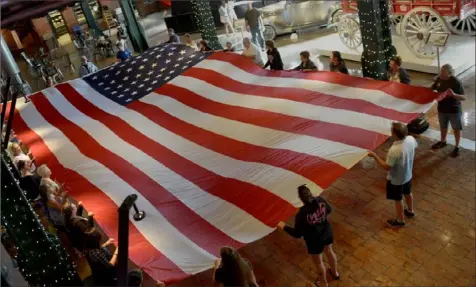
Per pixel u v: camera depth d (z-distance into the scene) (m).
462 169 6.55
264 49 12.95
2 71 10.23
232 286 3.73
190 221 4.55
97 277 4.59
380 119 5.43
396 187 5.40
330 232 4.77
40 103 8.32
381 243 5.56
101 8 20.52
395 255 5.35
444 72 6.29
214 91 7.23
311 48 12.62
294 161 4.96
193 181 5.17
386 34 7.53
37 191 7.16
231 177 5.04
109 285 4.52
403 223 5.73
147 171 5.54
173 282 3.79
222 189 4.89
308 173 4.73
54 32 19.39
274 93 6.64
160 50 9.16
